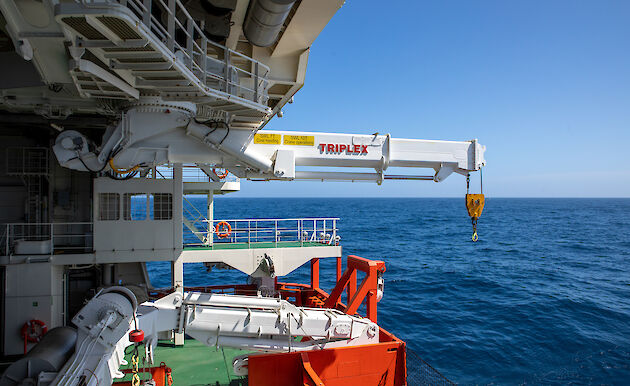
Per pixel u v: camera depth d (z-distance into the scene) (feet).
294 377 27.17
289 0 17.19
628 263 117.19
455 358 49.01
